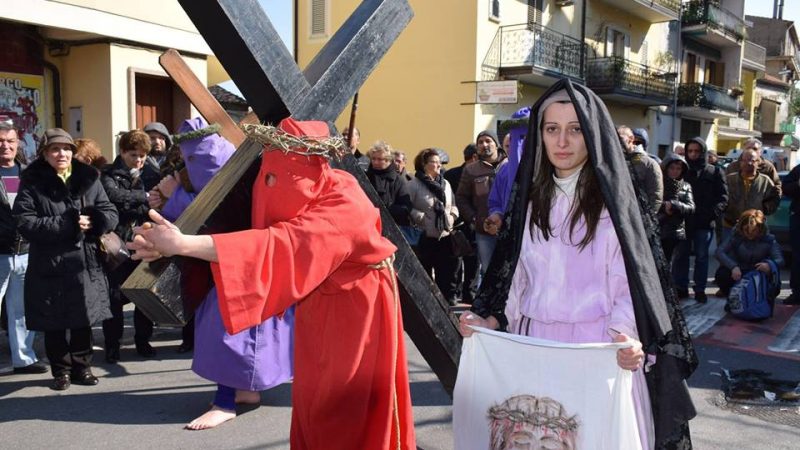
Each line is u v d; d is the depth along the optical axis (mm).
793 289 7781
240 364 3912
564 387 2158
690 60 26875
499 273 2404
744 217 7375
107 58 9562
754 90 34438
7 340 5809
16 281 4863
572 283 2223
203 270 1939
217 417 4105
